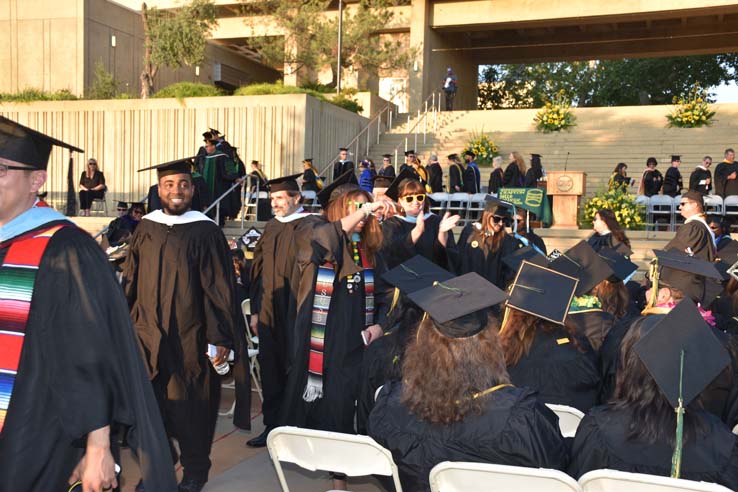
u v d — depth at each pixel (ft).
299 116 62.34
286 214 17.60
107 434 7.11
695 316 7.64
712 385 10.62
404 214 18.44
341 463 9.72
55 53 79.10
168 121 65.21
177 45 71.92
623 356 7.98
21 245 7.18
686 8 85.51
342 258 13.62
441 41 98.32
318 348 14.08
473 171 55.06
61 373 6.99
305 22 81.10
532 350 11.32
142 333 13.25
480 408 7.97
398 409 8.53
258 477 14.87
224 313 13.70
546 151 70.69
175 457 14.02
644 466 7.55
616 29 100.78
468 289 8.30
